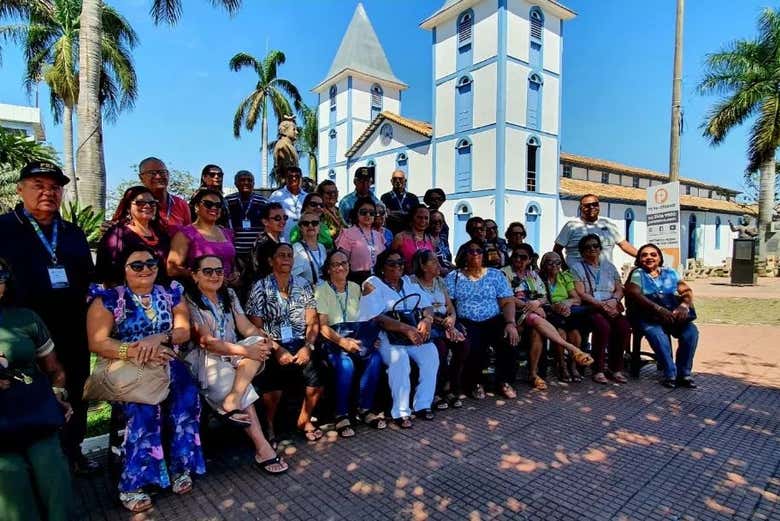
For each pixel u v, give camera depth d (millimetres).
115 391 3006
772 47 20156
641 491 3168
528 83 19750
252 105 28016
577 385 5500
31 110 30078
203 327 3480
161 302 3289
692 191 34156
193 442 3275
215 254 3990
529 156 20312
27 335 2689
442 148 21562
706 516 2891
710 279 22219
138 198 3658
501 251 6922
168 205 4496
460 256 5336
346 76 28906
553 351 6258
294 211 5871
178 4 12047
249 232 5383
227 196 5625
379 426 4234
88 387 3094
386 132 25219
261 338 3625
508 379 5117
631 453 3721
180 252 3803
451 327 4789
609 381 5629
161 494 3166
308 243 4824
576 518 2869
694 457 3650
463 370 5098
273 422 4059
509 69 18969
